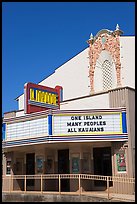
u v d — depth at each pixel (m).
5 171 25.08
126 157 19.39
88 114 20.08
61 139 19.88
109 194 18.00
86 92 29.55
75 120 20.06
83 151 21.80
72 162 21.81
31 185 24.56
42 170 22.89
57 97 24.83
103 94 21.58
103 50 28.72
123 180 19.06
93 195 17.55
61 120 20.14
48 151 23.41
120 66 27.14
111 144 20.25
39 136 20.47
